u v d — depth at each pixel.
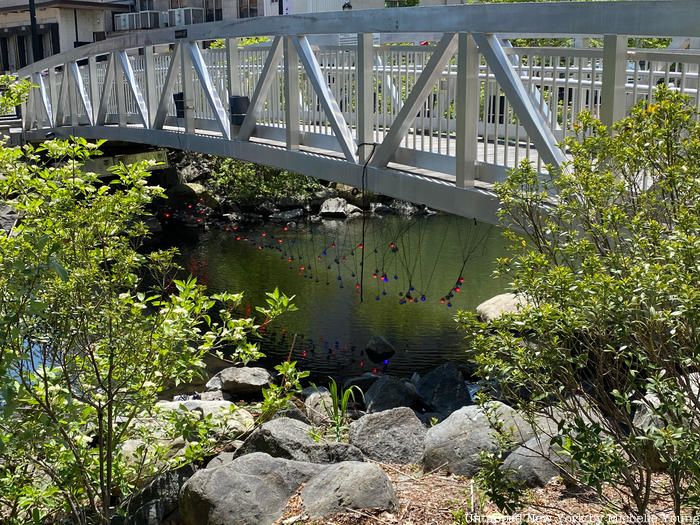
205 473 3.97
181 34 11.69
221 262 13.92
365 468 3.84
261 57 10.29
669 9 4.70
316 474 4.02
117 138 14.35
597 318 2.65
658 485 3.60
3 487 3.92
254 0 28.39
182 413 4.42
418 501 3.85
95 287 3.93
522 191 4.77
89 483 4.14
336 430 5.75
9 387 3.25
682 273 2.61
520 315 2.88
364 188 7.83
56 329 3.74
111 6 32.66
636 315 2.71
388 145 7.48
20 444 3.79
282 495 3.91
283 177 18.89
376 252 13.82
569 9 5.38
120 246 4.10
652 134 3.77
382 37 12.60
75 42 32.34
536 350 2.98
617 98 5.16
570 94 8.69
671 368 2.84
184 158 20.28
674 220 3.38
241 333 4.25
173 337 3.89
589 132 5.52
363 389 7.70
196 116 12.16
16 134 17.42
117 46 14.03
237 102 10.35
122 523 4.22
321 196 19.16
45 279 3.51
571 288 2.75
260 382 7.70
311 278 12.50
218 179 19.41
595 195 3.66
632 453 3.01
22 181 3.96
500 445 3.36
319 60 10.15
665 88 3.95
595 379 3.16
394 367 8.40
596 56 5.45
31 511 4.10
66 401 3.61
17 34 34.53
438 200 6.78
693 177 3.50
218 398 7.53
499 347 2.99
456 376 7.32
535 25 5.64
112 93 15.16
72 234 3.88
